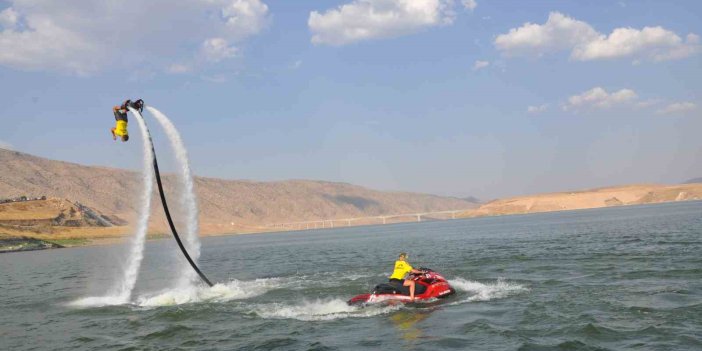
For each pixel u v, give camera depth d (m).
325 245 76.94
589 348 13.22
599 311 16.59
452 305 18.92
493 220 185.00
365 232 155.38
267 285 26.80
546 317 16.30
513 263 31.38
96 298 25.92
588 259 30.53
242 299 22.70
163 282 31.92
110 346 16.19
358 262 39.69
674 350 12.60
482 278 25.27
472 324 16.03
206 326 17.95
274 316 18.92
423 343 14.41
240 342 15.66
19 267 56.94
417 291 19.91
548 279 23.70
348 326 16.81
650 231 52.09
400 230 148.62
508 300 19.30
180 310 20.75
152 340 16.55
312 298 22.31
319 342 15.08
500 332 14.98
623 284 20.98
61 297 27.19
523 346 13.66
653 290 19.28
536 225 99.19
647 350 12.73
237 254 63.75
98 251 92.00
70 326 19.33
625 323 15.08
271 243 101.31
